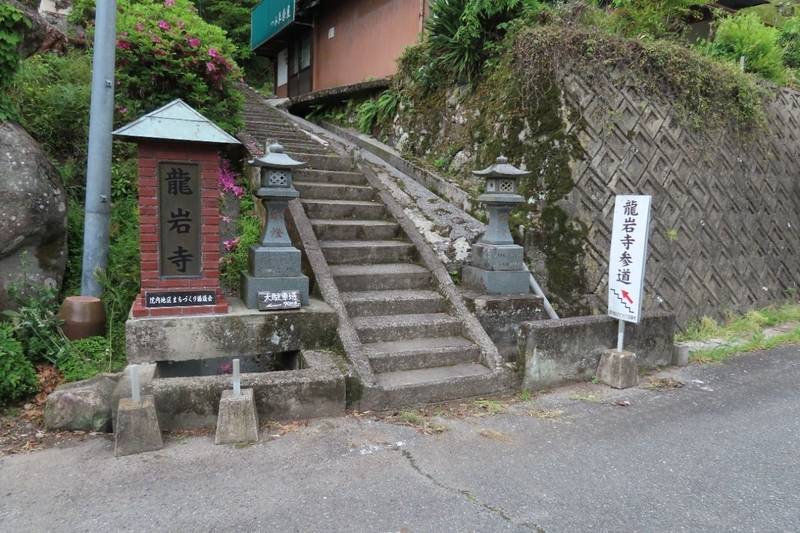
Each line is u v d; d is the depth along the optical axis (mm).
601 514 2998
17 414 4059
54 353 4477
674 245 6980
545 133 6797
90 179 5145
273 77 19875
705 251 7320
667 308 6789
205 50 6766
